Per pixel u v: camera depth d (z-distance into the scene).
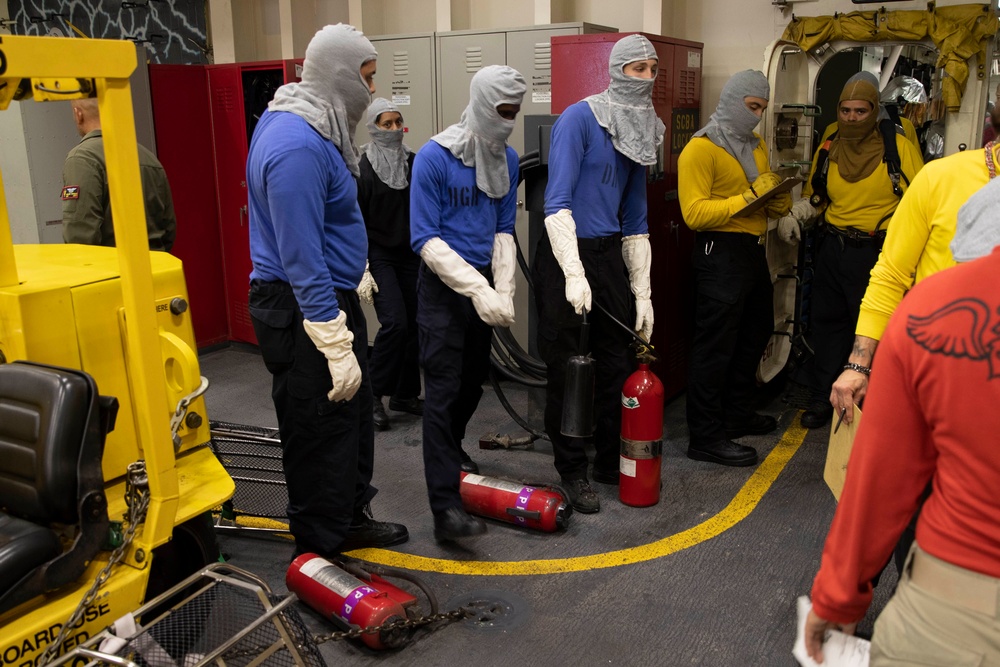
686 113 4.36
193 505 2.17
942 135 4.18
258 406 4.75
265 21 6.20
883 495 1.23
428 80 4.91
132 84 5.17
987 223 1.19
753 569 2.93
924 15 4.03
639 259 3.43
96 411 1.90
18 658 1.71
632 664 2.41
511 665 2.41
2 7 7.67
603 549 3.08
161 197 3.65
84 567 1.87
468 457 3.70
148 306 1.88
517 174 3.27
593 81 3.89
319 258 2.46
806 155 4.57
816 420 4.29
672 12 4.84
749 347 4.02
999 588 1.09
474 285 2.93
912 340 1.16
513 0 5.29
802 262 4.66
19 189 4.86
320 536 2.78
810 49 4.39
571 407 3.16
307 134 2.43
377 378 4.27
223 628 1.96
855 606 1.28
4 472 1.92
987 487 1.10
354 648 2.50
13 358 2.04
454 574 2.92
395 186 4.06
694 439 3.91
